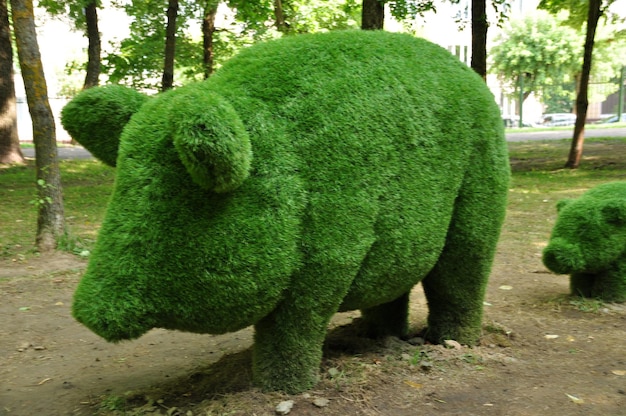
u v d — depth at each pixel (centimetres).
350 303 358
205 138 254
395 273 357
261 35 1512
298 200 305
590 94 4094
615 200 531
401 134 343
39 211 782
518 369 394
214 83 315
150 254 283
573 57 3806
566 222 543
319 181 312
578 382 373
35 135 769
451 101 375
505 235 862
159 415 330
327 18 1523
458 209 395
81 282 289
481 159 397
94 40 1639
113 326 281
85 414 350
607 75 3891
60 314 567
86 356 462
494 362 405
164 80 1247
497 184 408
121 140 297
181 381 390
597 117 4962
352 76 335
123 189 289
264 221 293
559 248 528
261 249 291
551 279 654
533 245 805
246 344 478
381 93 340
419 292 628
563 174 1428
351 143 321
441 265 410
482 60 1204
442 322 437
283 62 325
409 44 379
